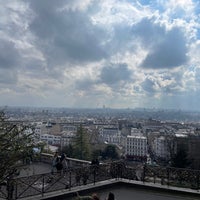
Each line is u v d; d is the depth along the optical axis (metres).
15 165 9.08
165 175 15.80
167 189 14.91
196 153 49.09
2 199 11.68
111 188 15.67
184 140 53.75
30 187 12.67
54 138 107.38
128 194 14.66
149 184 15.69
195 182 14.96
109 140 140.88
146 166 16.48
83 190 14.36
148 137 119.12
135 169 16.77
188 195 14.39
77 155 52.12
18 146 8.94
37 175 12.99
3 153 8.70
